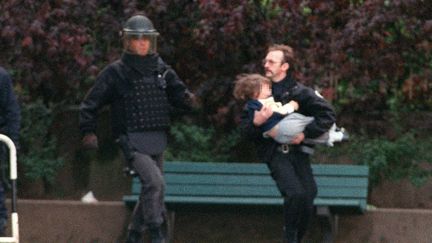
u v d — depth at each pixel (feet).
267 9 115.85
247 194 114.11
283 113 97.91
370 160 117.70
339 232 114.11
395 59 114.73
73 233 115.03
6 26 112.37
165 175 114.62
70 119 120.37
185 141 119.65
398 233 113.09
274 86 99.14
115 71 100.17
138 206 102.22
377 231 113.60
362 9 112.37
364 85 115.65
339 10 115.34
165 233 108.68
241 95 99.14
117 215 114.73
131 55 100.27
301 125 97.76
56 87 119.55
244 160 119.75
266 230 115.96
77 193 120.47
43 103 120.26
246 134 99.25
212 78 119.14
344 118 119.03
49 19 113.29
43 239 115.14
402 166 118.21
